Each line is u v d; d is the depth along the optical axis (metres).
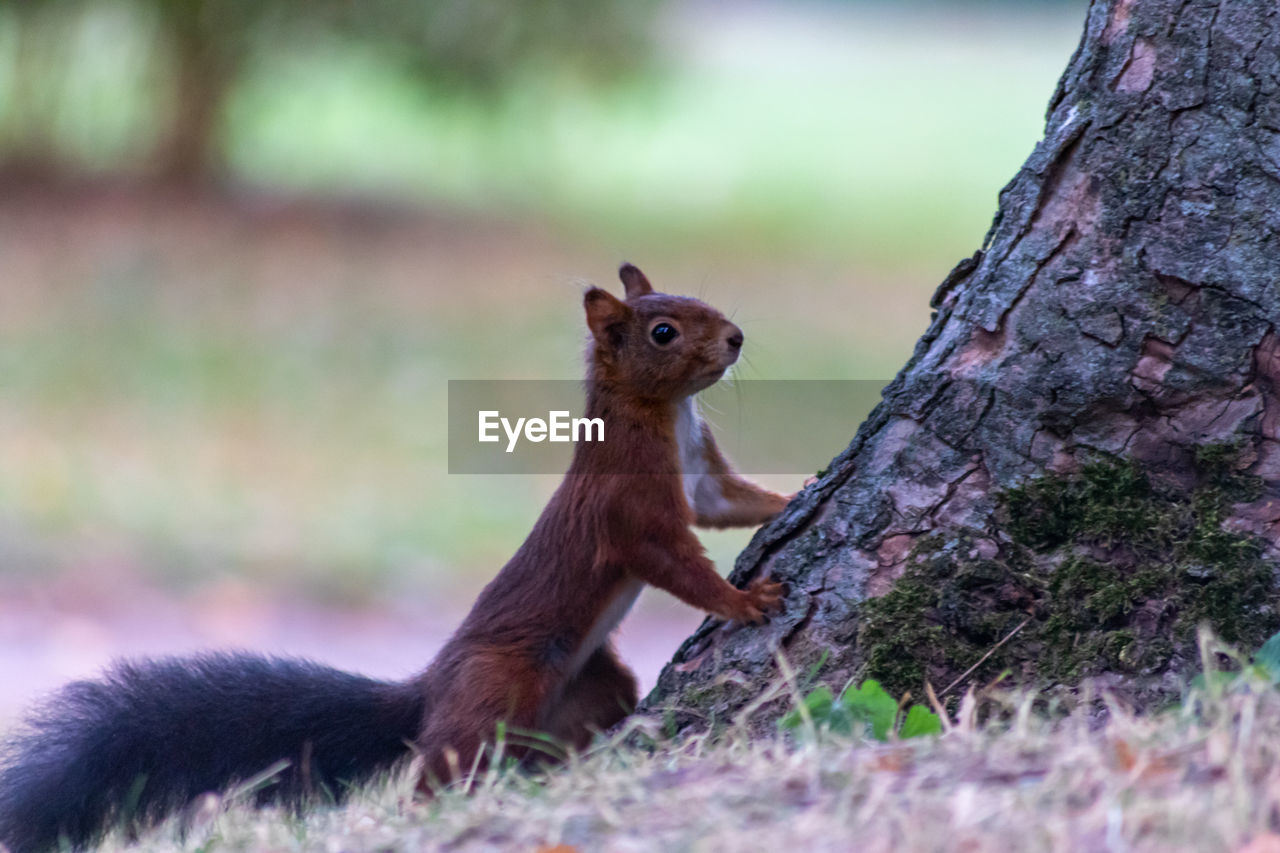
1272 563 5.14
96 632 12.08
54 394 18.73
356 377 20.39
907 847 3.44
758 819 3.77
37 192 30.92
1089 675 5.16
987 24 79.50
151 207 30.64
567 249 29.75
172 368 20.19
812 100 55.88
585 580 6.45
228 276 25.61
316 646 12.10
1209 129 5.33
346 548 14.25
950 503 5.50
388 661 11.76
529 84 33.22
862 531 5.61
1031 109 53.94
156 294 24.00
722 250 30.50
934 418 5.59
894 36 74.81
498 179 38.31
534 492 16.28
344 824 4.86
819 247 31.42
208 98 32.62
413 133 43.03
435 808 4.52
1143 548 5.25
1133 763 3.75
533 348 22.09
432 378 20.47
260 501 15.46
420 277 26.48
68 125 33.41
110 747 6.51
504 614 6.49
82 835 6.42
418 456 17.33
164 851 5.65
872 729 4.68
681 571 6.28
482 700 6.27
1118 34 5.52
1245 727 3.76
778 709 5.47
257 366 20.55
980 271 5.72
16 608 12.48
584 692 6.79
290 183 34.44
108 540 14.01
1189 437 5.27
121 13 31.98
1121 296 5.35
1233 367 5.21
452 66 31.69
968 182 41.16
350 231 30.23
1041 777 3.79
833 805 3.75
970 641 5.36
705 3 82.62
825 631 5.55
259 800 6.55
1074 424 5.39
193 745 6.58
